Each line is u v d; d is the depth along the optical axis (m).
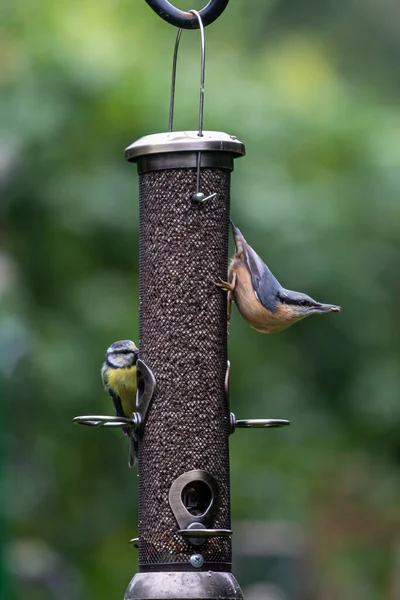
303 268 17.31
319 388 18.50
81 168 16.84
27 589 16.14
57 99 16.62
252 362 17.88
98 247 17.09
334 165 18.19
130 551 17.75
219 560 8.33
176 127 16.88
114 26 17.23
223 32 19.08
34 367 16.06
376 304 17.97
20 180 16.66
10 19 16.89
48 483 17.00
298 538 17.91
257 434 18.61
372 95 20.06
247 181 17.25
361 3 22.73
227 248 8.91
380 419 18.41
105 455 17.44
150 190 8.77
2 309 15.85
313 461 18.69
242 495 18.50
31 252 16.89
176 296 8.72
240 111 17.48
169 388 8.64
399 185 18.19
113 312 16.86
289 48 19.66
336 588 18.44
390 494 19.03
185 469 8.52
